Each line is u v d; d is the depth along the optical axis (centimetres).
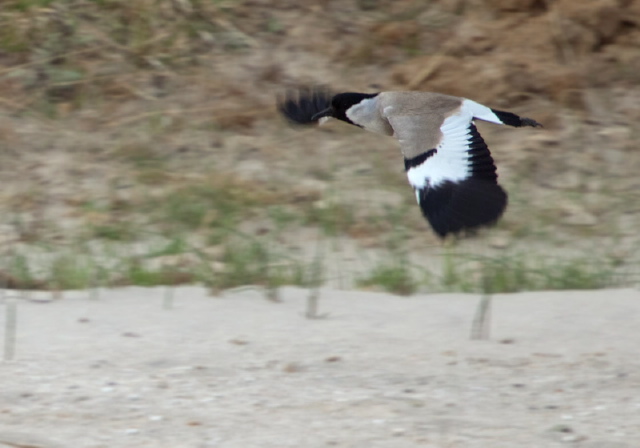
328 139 1612
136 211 1438
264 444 762
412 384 884
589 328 1036
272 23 1811
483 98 1683
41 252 1317
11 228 1384
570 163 1570
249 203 1456
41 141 1582
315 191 1491
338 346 976
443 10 1834
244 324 1032
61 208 1445
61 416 813
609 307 1095
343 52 1769
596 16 1764
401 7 1844
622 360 948
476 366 928
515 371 918
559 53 1752
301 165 1557
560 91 1683
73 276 1196
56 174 1516
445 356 954
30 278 1205
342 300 1121
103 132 1614
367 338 999
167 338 991
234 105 1662
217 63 1741
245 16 1822
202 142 1598
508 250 1353
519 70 1711
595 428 795
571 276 1245
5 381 880
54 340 982
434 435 778
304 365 925
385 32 1788
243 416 812
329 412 820
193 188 1476
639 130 1631
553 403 845
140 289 1157
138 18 1783
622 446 762
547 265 1296
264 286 1163
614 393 868
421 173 809
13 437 777
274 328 1023
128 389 866
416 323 1051
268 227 1412
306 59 1756
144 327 1020
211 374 901
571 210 1461
